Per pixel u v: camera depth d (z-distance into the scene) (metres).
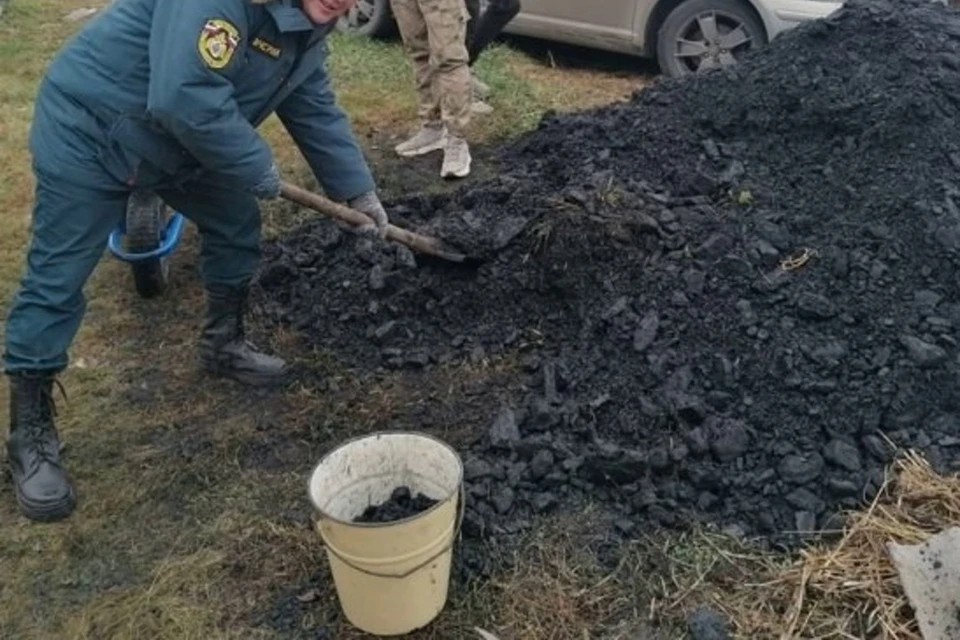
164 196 3.39
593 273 3.87
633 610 2.89
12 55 7.05
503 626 2.85
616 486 3.22
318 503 2.76
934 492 3.05
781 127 4.49
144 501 3.35
